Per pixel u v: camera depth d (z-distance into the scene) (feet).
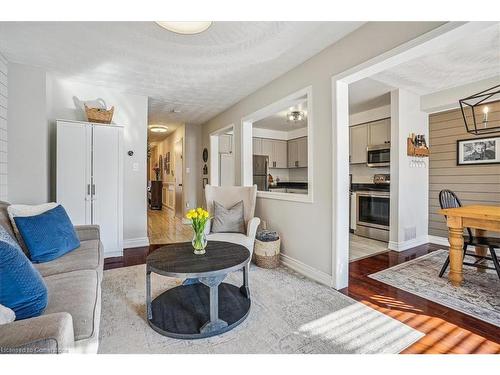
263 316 6.45
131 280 8.69
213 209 11.55
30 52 8.58
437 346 5.35
